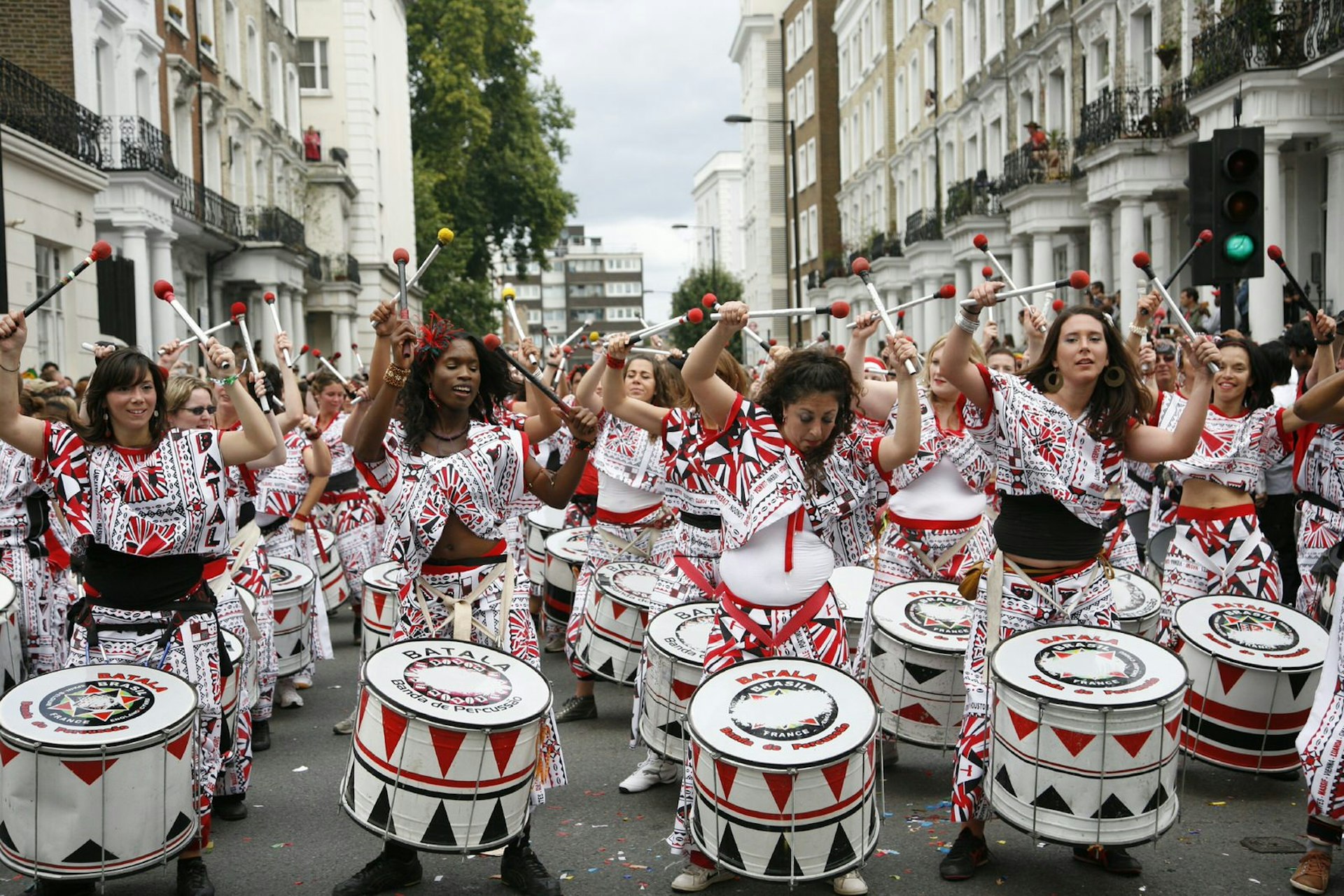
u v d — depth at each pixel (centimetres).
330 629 1147
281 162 3838
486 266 5828
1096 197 2305
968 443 656
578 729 761
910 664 600
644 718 617
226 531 511
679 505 615
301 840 571
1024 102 3045
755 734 453
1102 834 460
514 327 866
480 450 504
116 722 456
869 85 4750
